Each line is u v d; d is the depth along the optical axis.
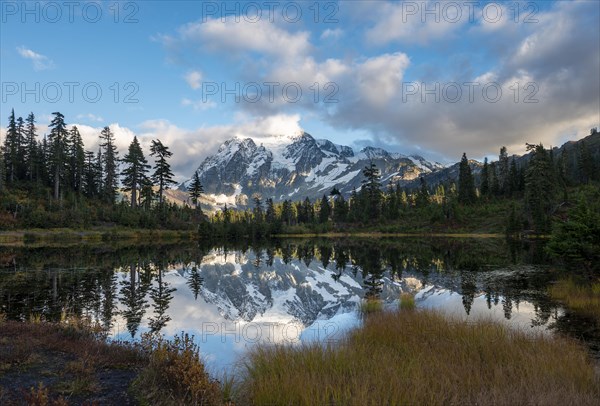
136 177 90.25
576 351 9.97
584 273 22.25
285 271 36.72
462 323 12.41
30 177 89.69
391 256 48.34
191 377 7.23
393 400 6.18
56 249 49.69
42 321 14.55
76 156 94.12
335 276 32.78
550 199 81.00
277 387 7.01
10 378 7.92
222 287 26.95
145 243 67.38
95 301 19.69
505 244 61.34
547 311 17.08
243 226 109.88
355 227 119.56
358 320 16.56
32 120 95.00
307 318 17.55
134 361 9.68
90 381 7.92
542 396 6.44
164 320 16.36
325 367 8.24
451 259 42.16
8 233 64.31
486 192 114.50
